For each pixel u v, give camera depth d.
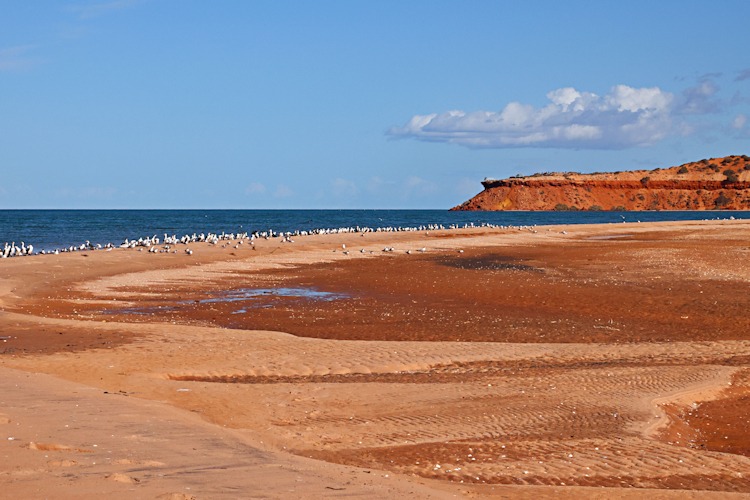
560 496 11.20
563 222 170.25
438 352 23.14
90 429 12.66
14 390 15.72
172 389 17.84
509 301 35.75
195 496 9.02
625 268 48.97
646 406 17.05
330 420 15.54
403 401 17.20
